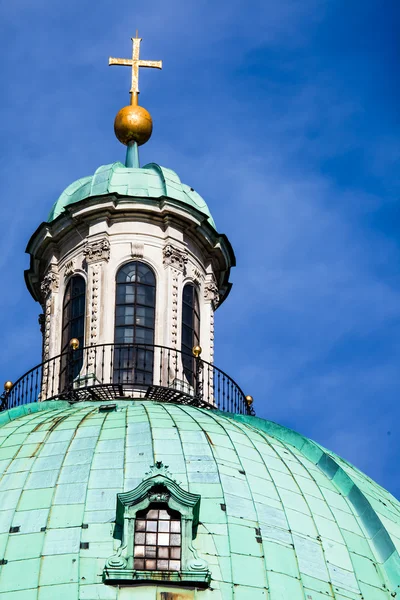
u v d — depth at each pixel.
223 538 50.88
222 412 58.69
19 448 54.16
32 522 50.84
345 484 55.12
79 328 62.62
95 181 64.25
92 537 50.34
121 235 63.09
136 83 68.44
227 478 52.94
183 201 63.38
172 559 50.09
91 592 48.91
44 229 64.12
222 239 64.69
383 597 51.72
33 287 65.94
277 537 51.56
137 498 50.50
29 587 49.00
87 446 53.84
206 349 63.19
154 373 61.03
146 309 62.19
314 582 50.81
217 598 49.28
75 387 60.31
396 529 55.19
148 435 54.44
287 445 56.81
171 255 62.88
